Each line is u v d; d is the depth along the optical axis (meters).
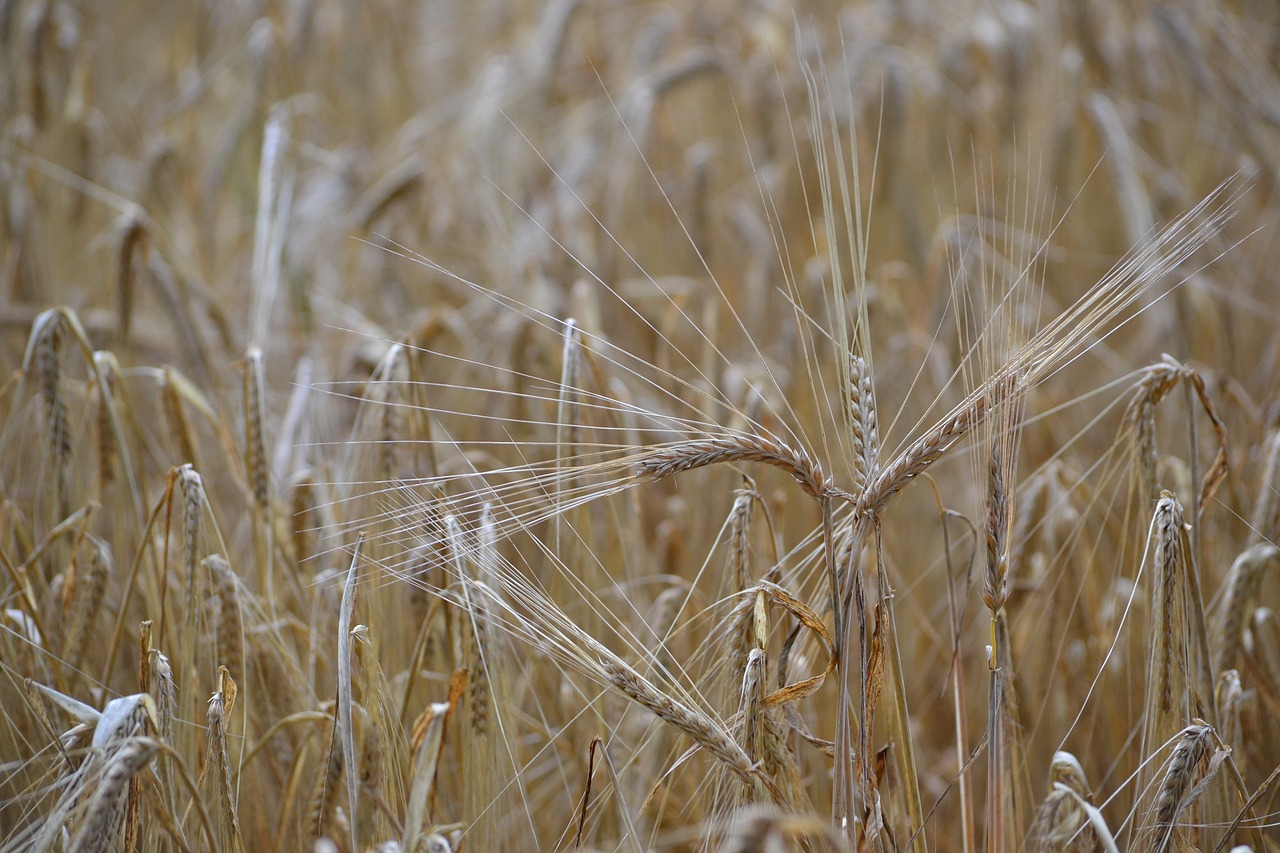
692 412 1.75
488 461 1.64
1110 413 1.89
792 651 1.39
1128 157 2.06
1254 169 2.21
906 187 2.34
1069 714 1.55
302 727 1.48
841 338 1.33
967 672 1.63
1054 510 1.52
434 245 2.31
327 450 1.65
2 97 2.16
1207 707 1.40
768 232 2.27
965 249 1.74
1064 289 2.23
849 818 1.33
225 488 1.71
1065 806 1.36
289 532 1.56
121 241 1.66
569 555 1.51
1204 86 2.30
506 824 1.44
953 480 1.76
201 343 1.72
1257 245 2.22
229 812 1.35
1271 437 1.54
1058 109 2.34
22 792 1.43
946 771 1.60
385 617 1.48
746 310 2.21
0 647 1.43
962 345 1.36
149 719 1.33
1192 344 1.99
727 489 1.64
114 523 1.58
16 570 1.44
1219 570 1.55
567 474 1.36
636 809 1.47
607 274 2.16
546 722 1.50
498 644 1.41
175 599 1.50
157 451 1.63
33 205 2.07
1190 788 1.35
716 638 1.43
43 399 1.49
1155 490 1.43
